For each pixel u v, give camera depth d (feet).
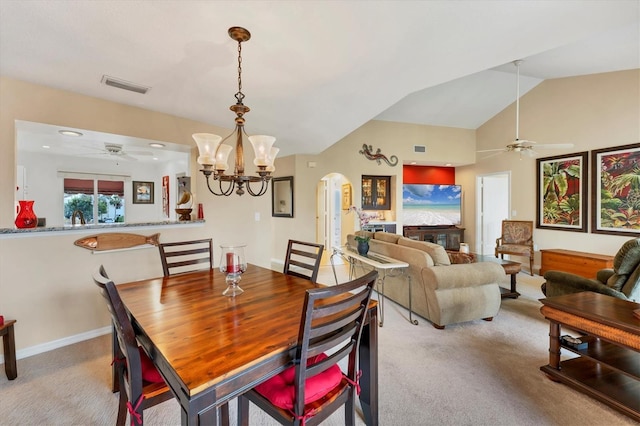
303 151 17.51
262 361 3.52
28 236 7.74
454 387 6.56
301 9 5.77
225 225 12.42
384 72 8.69
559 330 6.80
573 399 6.13
